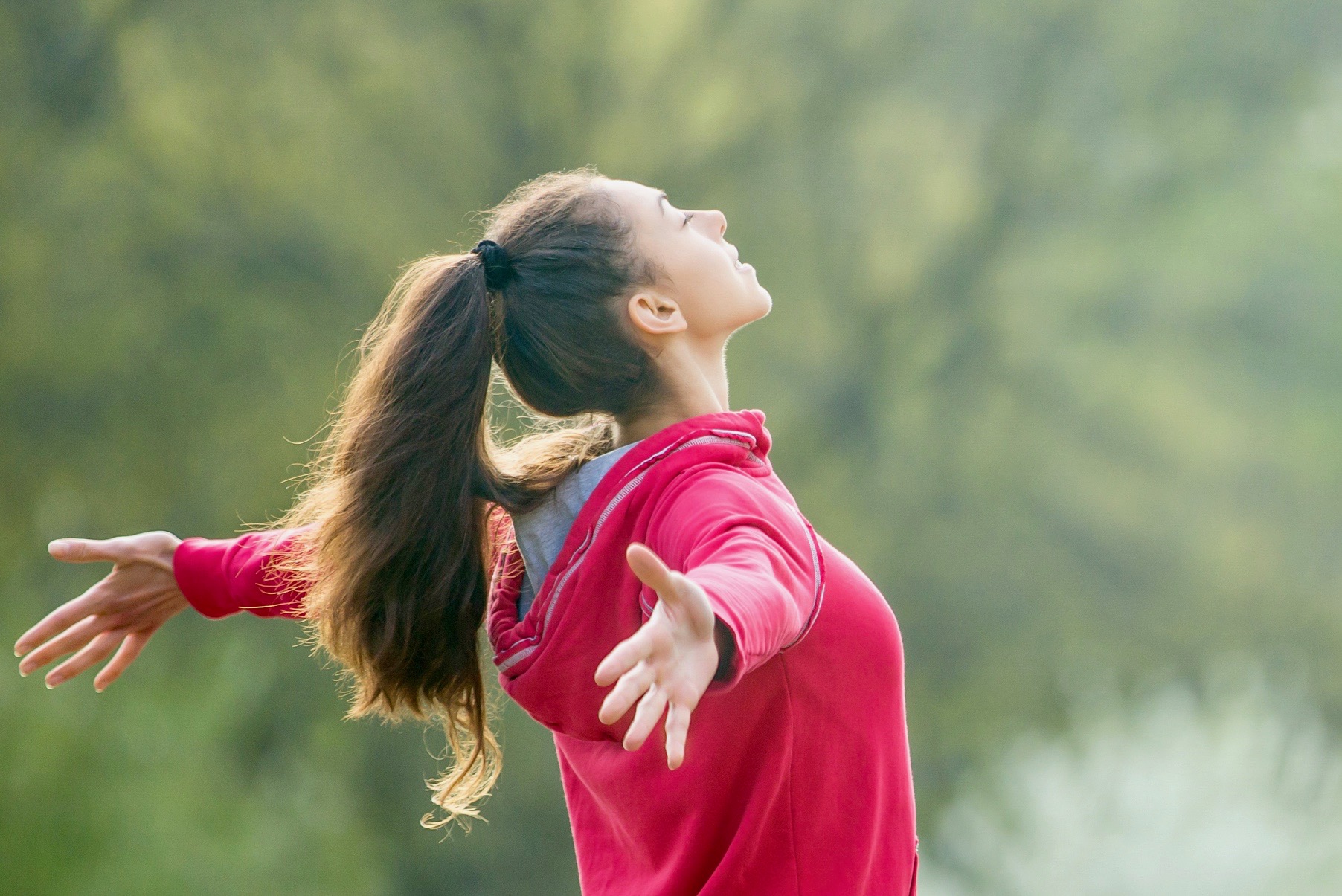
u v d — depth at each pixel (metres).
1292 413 40.09
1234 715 42.22
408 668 5.12
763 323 34.75
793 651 4.65
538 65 32.25
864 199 35.41
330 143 29.52
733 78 34.12
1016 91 37.38
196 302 28.91
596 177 5.23
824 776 4.71
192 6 28.78
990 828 39.38
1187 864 43.78
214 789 21.08
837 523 35.50
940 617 37.41
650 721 3.30
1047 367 39.44
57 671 6.09
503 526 5.41
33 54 28.36
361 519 4.92
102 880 18.14
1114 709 39.94
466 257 5.08
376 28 30.19
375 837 29.81
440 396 4.88
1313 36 38.66
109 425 28.95
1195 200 40.62
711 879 4.66
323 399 28.91
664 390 5.04
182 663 23.27
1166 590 38.66
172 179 28.88
